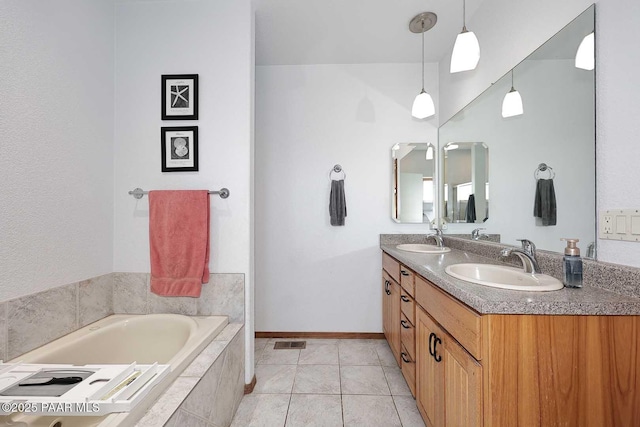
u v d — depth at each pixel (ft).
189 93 5.81
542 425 2.72
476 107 6.34
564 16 3.90
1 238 3.68
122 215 5.85
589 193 3.51
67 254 4.69
